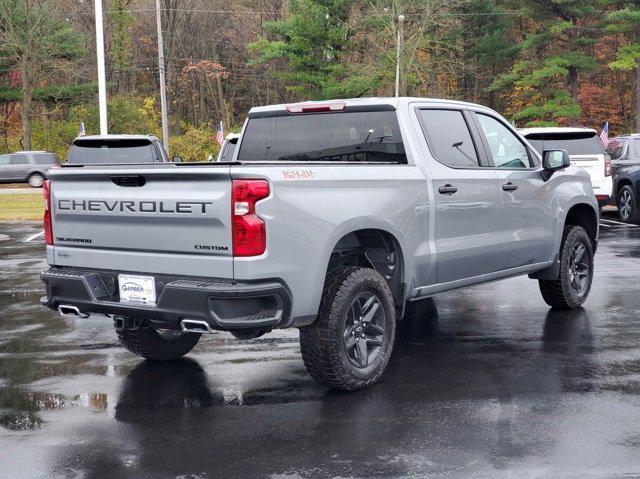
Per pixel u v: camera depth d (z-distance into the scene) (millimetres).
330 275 5453
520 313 8258
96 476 4090
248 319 4867
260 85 66625
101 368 6281
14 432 4781
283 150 6758
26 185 40031
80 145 14477
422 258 6113
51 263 5734
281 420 4949
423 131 6328
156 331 6293
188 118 68250
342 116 6465
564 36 53156
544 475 4012
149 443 4570
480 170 6797
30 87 49250
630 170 17719
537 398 5324
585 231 8570
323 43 48031
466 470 4086
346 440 4566
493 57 56438
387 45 49125
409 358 6469
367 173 5617
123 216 5250
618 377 5824
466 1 51906
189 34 63594
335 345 5305
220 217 4840
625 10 46344
